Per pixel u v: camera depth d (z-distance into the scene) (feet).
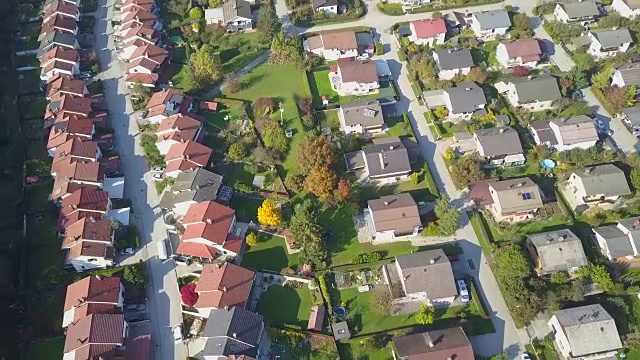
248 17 412.16
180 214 294.87
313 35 408.46
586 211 292.20
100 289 246.88
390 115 347.77
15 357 236.84
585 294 256.93
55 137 323.57
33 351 240.53
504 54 377.09
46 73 370.32
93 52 395.75
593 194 288.51
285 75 379.76
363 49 394.52
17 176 315.78
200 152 313.73
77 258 262.88
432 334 233.96
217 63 370.53
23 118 349.61
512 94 350.64
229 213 279.28
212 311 240.12
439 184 309.22
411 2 434.71
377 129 336.70
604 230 275.39
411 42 398.62
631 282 260.21
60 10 410.93
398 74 379.76
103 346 227.61
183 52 401.90
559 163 314.14
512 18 413.18
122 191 303.07
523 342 243.19
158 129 331.98
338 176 305.94
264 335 244.42
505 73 373.61
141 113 354.74
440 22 395.96
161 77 380.78
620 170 296.30
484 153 311.88
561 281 256.11
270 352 239.91
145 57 375.25
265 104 350.02
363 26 418.92
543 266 258.16
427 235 283.38
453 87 357.82
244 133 338.34
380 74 369.30
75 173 298.76
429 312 247.09
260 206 298.76
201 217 271.69
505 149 313.12
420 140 333.83
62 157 311.06
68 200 288.30
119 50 405.80
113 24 429.38
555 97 343.67
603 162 314.55
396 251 278.05
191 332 247.91
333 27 420.77
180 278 265.95
